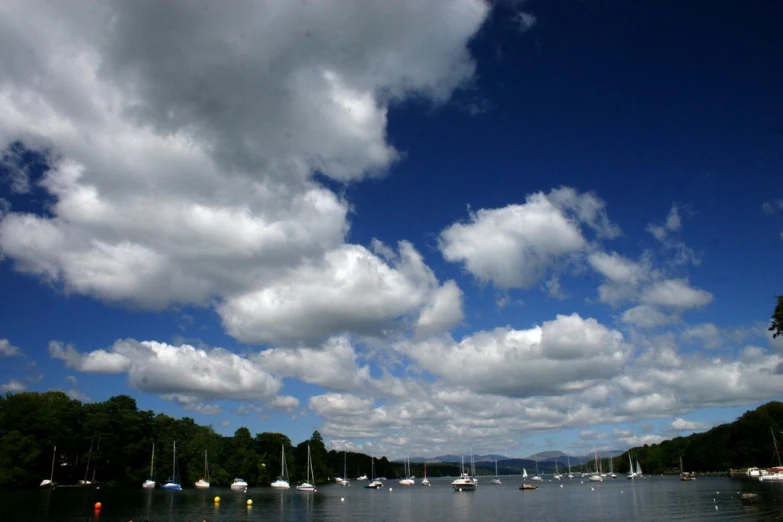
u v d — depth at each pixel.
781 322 74.81
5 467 143.75
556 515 102.25
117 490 167.75
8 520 85.19
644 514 97.38
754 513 90.06
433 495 191.62
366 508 125.50
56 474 171.62
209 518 96.75
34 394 175.75
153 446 194.00
